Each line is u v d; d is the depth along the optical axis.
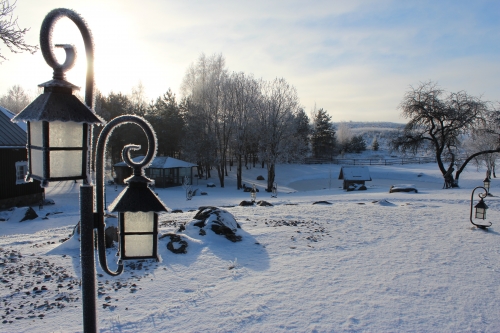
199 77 53.19
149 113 59.94
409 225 14.49
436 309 7.04
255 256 10.18
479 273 9.07
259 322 6.43
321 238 12.20
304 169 69.38
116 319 6.44
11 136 26.11
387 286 8.14
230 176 60.88
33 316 6.51
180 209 23.89
